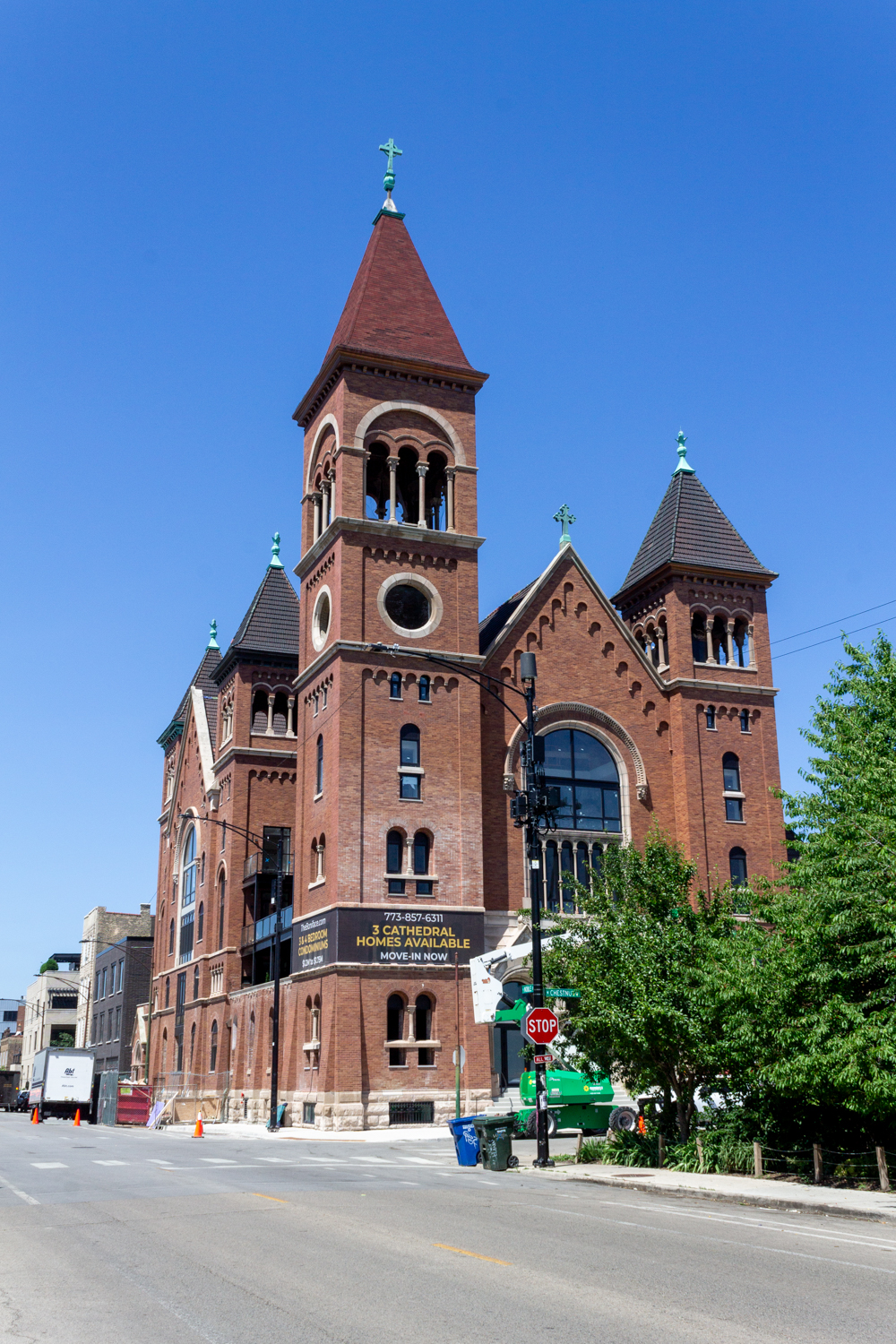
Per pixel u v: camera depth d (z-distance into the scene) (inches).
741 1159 989.8
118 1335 397.4
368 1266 523.8
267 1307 440.8
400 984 1823.3
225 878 2544.3
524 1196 833.5
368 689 1927.9
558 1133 1585.9
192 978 2714.1
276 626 2598.4
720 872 2103.8
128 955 3878.0
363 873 1847.9
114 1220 674.8
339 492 2006.6
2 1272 511.8
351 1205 747.4
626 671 2175.2
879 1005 886.4
